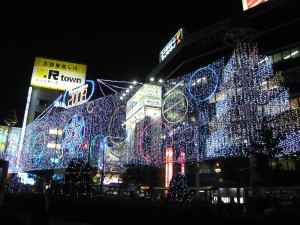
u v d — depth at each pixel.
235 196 35.19
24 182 61.38
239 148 30.34
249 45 32.72
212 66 45.00
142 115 39.00
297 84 34.88
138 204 8.41
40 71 77.38
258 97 32.69
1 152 70.12
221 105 38.94
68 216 12.84
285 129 28.58
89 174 23.58
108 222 10.72
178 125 44.78
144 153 43.00
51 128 53.88
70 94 62.94
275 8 40.50
